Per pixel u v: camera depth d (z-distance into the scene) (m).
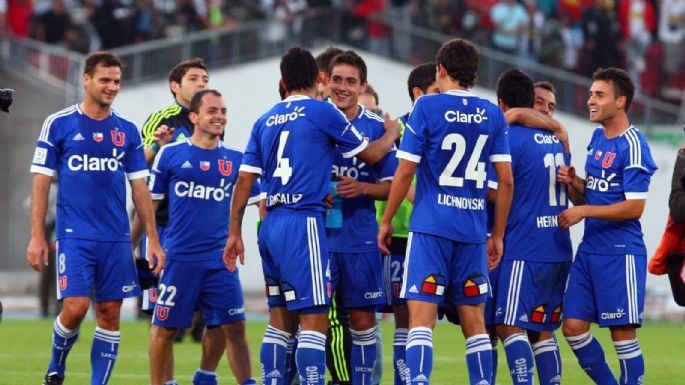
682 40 94.50
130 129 32.38
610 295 30.80
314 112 29.52
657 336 61.00
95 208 31.72
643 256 31.06
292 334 30.94
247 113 87.81
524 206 30.75
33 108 85.31
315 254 29.25
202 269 33.06
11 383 38.03
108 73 31.58
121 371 42.56
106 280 31.88
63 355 32.38
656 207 88.06
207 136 33.47
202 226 33.12
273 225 29.56
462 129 28.50
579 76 90.69
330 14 88.50
